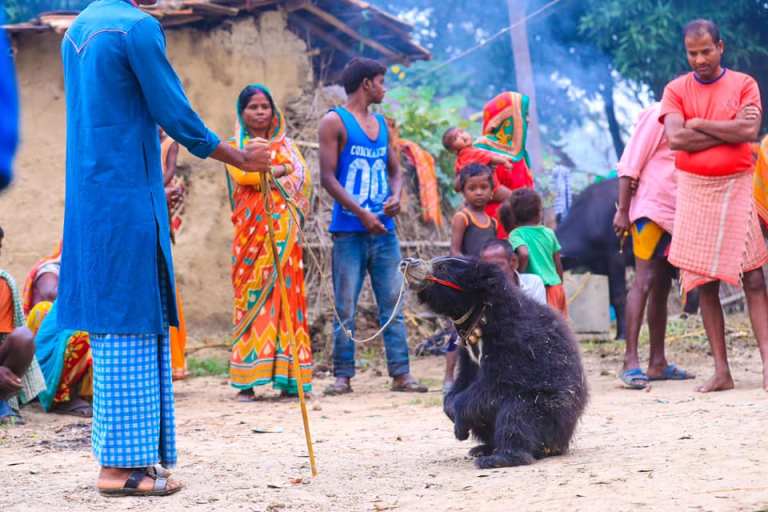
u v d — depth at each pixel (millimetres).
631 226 8070
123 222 4262
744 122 6945
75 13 11719
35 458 5562
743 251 7008
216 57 11922
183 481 4609
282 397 8203
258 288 8070
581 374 4707
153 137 4426
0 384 6953
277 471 4801
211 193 11742
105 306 4242
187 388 9211
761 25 19344
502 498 3756
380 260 8609
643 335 12484
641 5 18969
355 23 13531
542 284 7137
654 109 7922
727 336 11656
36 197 11555
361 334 11883
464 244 7938
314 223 11555
